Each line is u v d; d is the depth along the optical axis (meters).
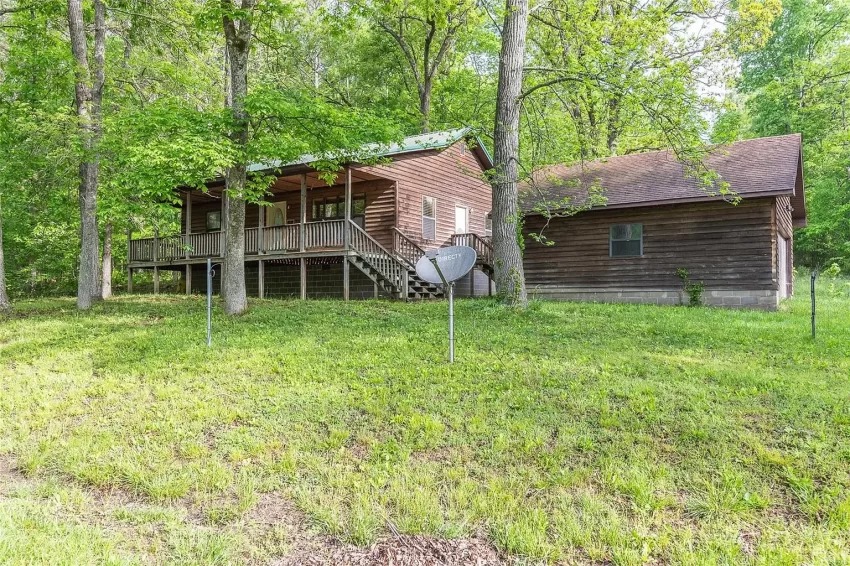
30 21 13.52
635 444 4.53
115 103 15.62
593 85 11.43
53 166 13.98
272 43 12.26
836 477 3.85
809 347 7.83
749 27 12.84
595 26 14.09
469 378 6.44
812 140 27.09
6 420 5.86
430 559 3.21
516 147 11.84
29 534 3.47
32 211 20.97
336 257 16.06
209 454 4.73
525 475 4.09
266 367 7.26
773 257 13.25
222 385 6.64
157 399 6.27
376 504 3.77
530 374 6.48
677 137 11.20
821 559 3.01
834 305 14.14
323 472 4.31
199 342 8.84
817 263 28.17
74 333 10.05
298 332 9.47
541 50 20.08
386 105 27.19
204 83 17.80
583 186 16.39
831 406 5.16
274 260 17.44
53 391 6.73
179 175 10.02
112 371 7.48
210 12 10.88
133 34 15.85
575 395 5.72
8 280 24.64
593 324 9.88
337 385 6.40
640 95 10.86
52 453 4.90
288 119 11.17
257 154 10.89
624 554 3.08
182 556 3.25
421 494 3.84
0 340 9.81
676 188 14.29
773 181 12.90
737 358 7.22
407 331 9.38
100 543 3.38
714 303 13.85
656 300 14.68
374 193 17.62
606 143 19.36
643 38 13.61
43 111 12.95
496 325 9.79
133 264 19.39
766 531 3.30
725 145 12.59
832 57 25.92
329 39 27.28
